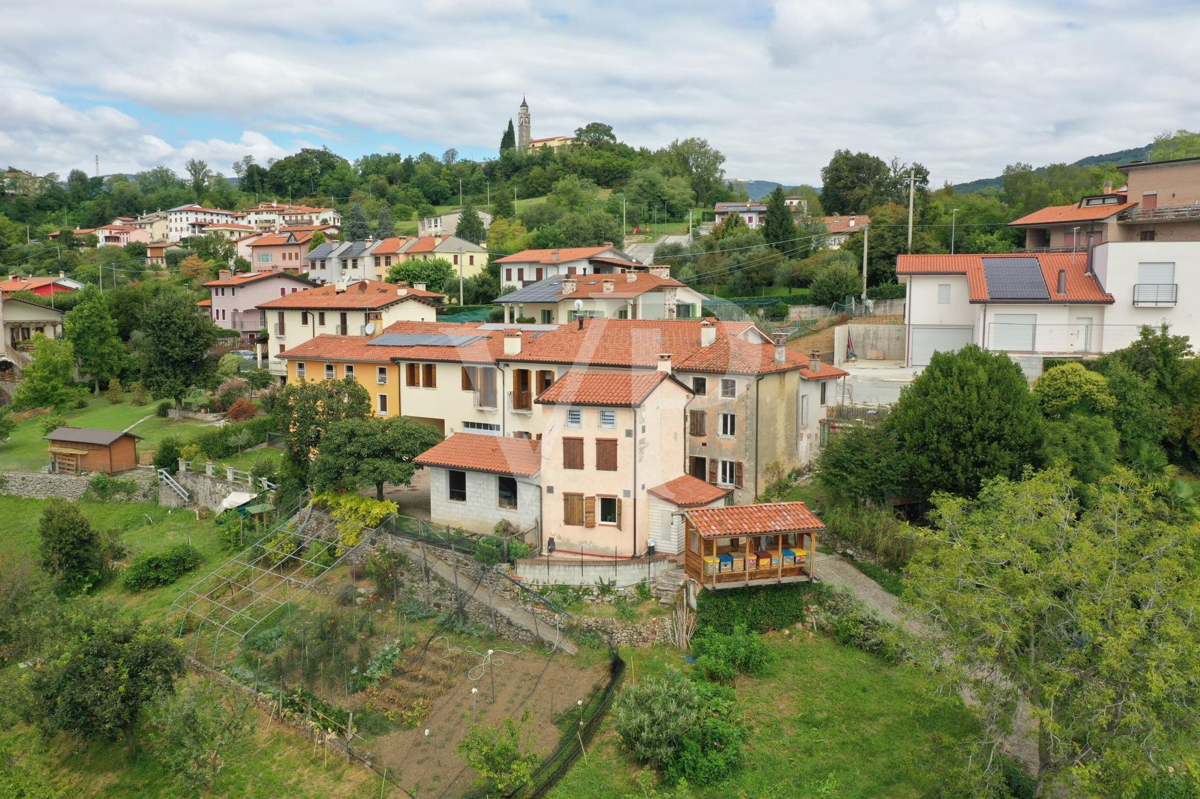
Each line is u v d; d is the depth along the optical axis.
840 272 66.25
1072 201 83.19
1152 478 30.78
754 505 30.17
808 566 29.50
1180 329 45.41
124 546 40.84
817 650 28.47
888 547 31.92
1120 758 17.33
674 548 31.27
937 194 103.56
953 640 21.45
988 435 32.03
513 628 28.44
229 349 75.19
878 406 43.34
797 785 21.88
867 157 108.44
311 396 39.41
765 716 24.75
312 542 35.00
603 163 155.38
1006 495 23.05
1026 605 19.44
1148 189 59.06
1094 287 47.91
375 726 24.62
